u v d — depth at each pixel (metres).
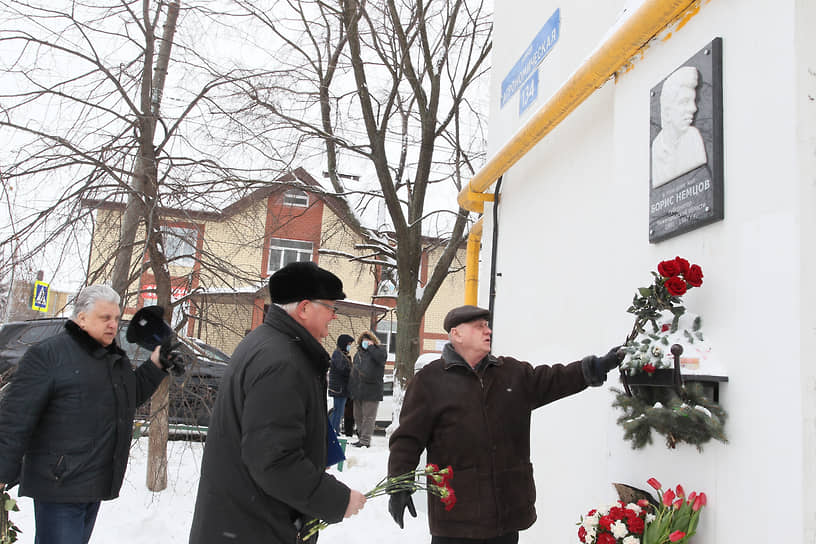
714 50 2.07
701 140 2.11
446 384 2.46
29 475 2.52
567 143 3.53
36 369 2.52
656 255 2.37
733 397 1.89
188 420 4.81
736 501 1.84
